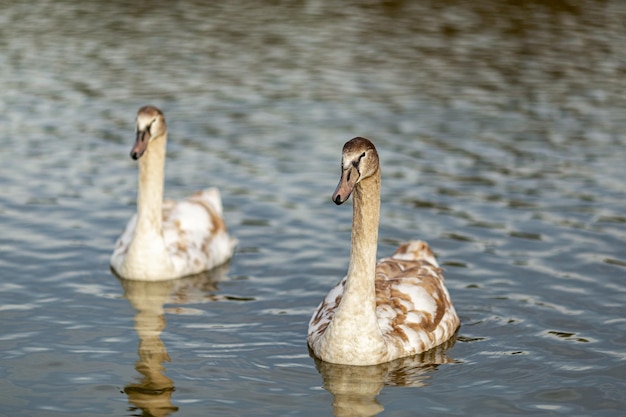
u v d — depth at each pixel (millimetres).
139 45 33812
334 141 23031
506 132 23938
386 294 13289
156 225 15727
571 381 11953
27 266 15688
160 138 15695
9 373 11938
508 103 26859
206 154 21922
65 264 15898
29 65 30469
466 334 13484
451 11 41031
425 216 18094
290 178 20375
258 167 21078
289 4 42406
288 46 34000
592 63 31766
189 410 11109
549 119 25203
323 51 33281
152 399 11352
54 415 10906
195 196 17828
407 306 13156
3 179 19844
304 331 13547
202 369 12227
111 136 23172
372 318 12430
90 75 29344
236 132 23688
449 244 16734
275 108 25984
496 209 18453
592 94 27875
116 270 15844
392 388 11812
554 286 14984
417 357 12727
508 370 12312
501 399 11508
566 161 21578
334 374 12164
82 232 17281
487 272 15562
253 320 13930
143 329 13508
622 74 30266
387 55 32812
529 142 23062
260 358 12617
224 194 19375
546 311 14125
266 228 17688
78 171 20547
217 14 39938
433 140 23172
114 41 34438
